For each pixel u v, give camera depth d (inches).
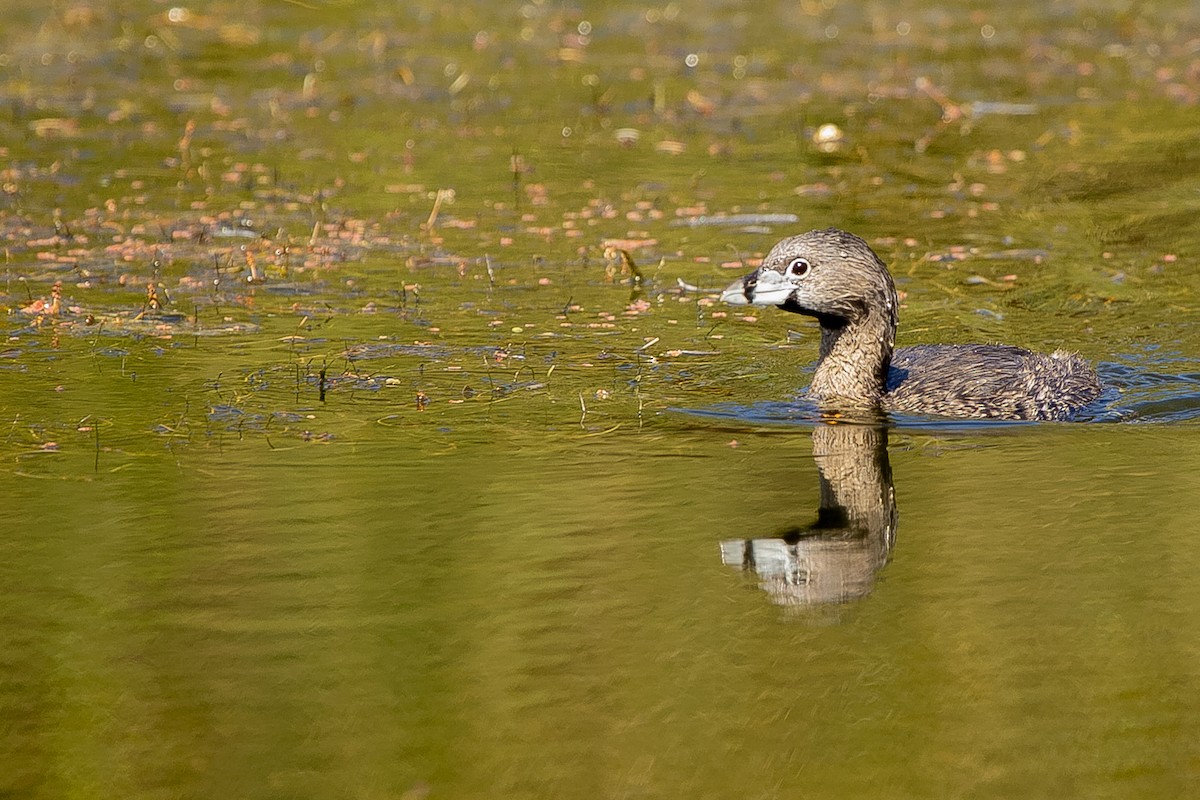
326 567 456.8
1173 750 364.2
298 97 1094.4
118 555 462.9
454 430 568.1
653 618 430.0
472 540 474.9
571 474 526.9
